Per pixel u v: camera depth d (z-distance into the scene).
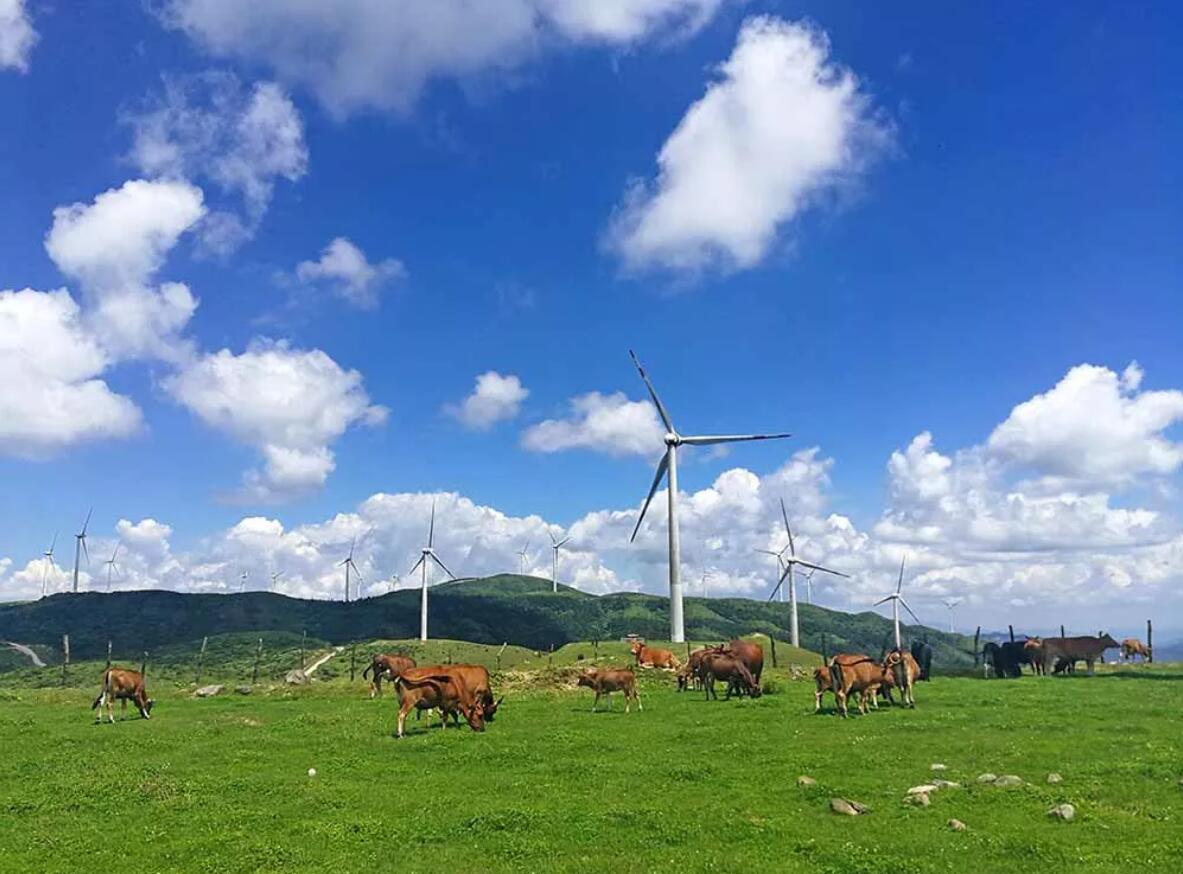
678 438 83.50
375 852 15.04
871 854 14.20
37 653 126.62
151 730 28.73
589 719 30.19
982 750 22.27
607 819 16.48
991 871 13.43
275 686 46.50
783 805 17.56
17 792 19.75
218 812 17.67
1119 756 21.17
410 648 95.62
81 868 14.63
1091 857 13.84
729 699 35.53
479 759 22.70
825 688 30.20
